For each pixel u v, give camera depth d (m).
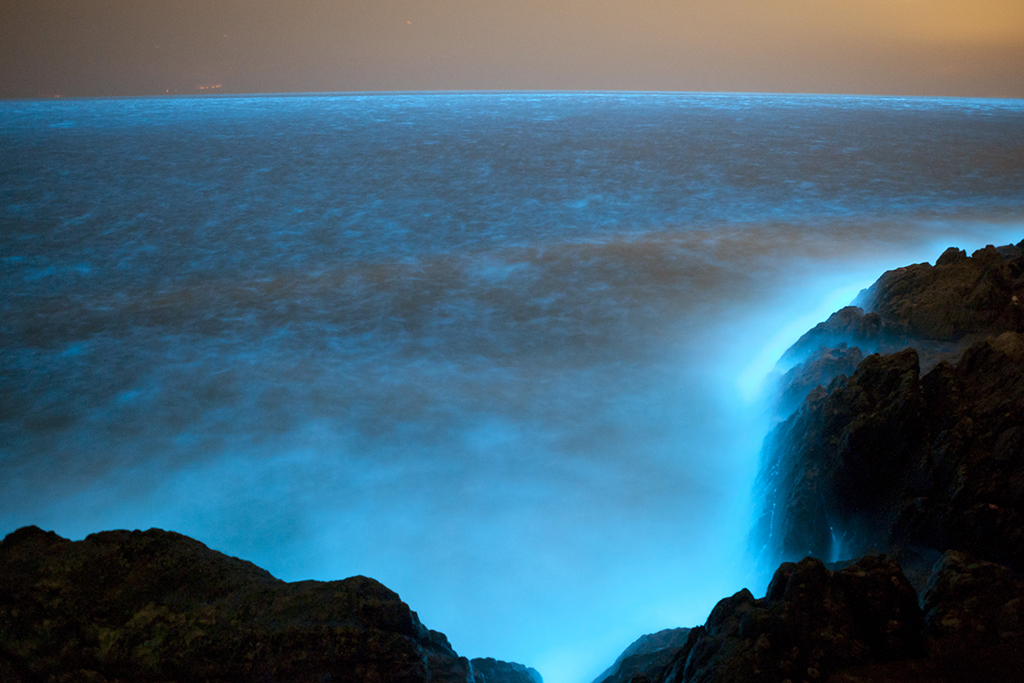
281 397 15.26
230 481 12.35
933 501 6.42
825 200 34.28
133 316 20.52
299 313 20.42
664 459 12.39
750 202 34.34
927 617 4.58
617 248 25.97
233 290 22.75
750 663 4.20
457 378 15.91
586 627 9.36
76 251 28.12
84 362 17.25
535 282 22.36
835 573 4.67
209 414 14.64
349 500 11.73
